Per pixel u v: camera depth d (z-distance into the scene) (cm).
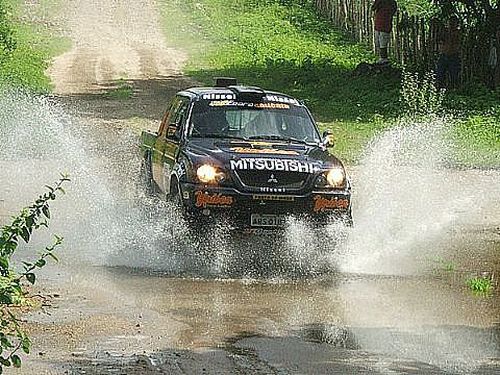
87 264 2264
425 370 1617
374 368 1619
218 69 6888
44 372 1553
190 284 2131
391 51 6925
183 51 7856
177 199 2384
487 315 1962
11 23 8619
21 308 1878
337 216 2358
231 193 2292
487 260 2433
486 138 4422
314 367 1614
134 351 1672
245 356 1664
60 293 2012
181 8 9762
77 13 9425
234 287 2122
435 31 6081
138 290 2064
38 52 7269
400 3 8281
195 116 2559
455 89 5591
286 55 7500
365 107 5262
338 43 8106
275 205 2311
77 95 5631
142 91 5875
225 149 2388
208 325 1836
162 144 2670
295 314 1928
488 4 5712
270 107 2606
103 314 1881
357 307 1994
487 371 1622
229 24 8962
